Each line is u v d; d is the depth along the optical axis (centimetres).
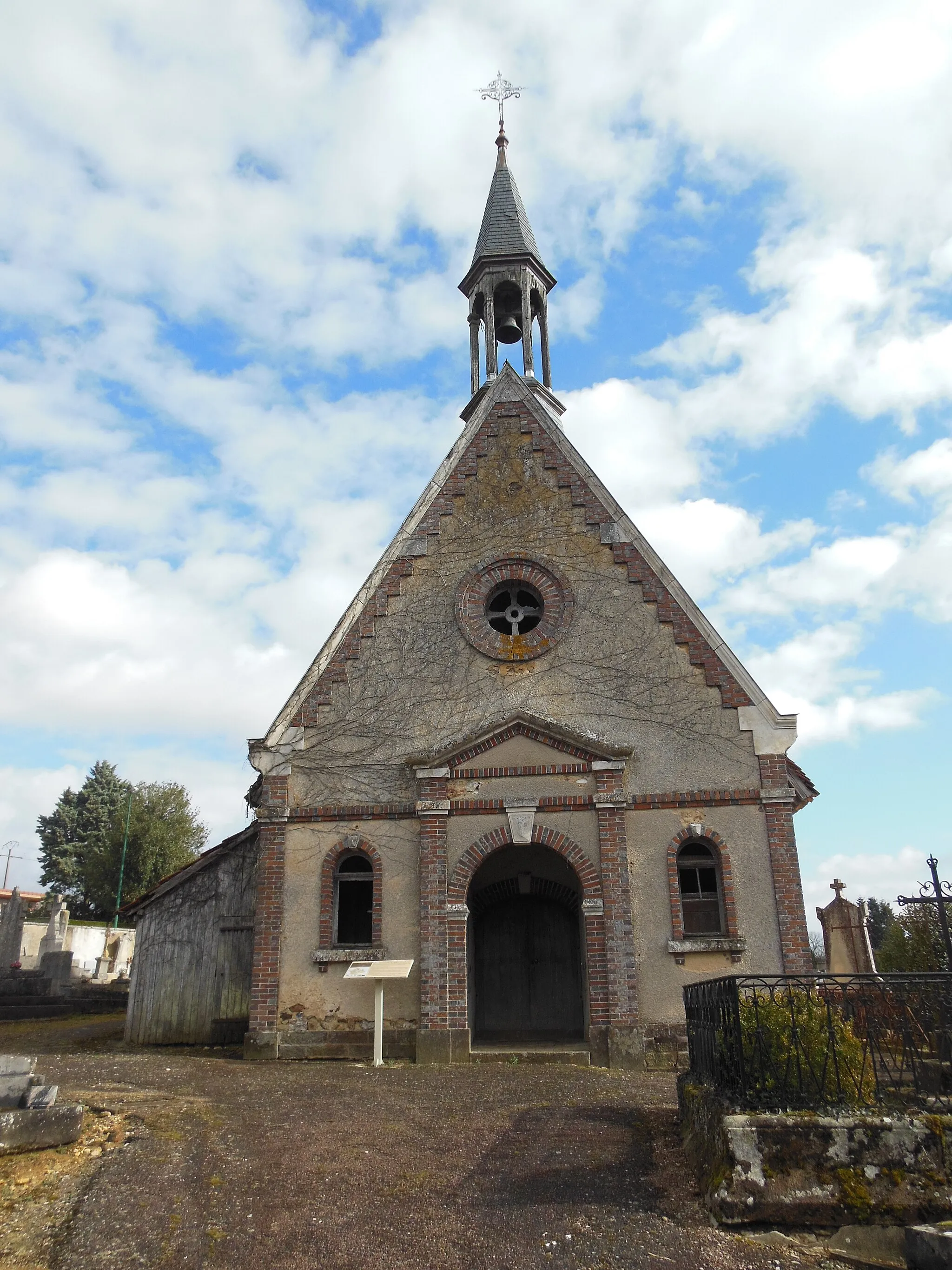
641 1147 905
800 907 1529
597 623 1728
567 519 1803
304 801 1673
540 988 1897
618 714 1666
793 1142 733
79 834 6538
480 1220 741
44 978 2825
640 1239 700
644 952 1523
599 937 1519
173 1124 970
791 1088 789
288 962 1590
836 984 867
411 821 1641
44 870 6481
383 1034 1530
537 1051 1498
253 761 1708
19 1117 845
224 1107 1065
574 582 1759
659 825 1587
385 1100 1127
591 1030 1483
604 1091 1177
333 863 1633
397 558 1817
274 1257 686
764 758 1608
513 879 1862
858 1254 676
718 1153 756
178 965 1891
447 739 1681
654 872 1563
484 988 1903
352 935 1797
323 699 1730
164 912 1922
